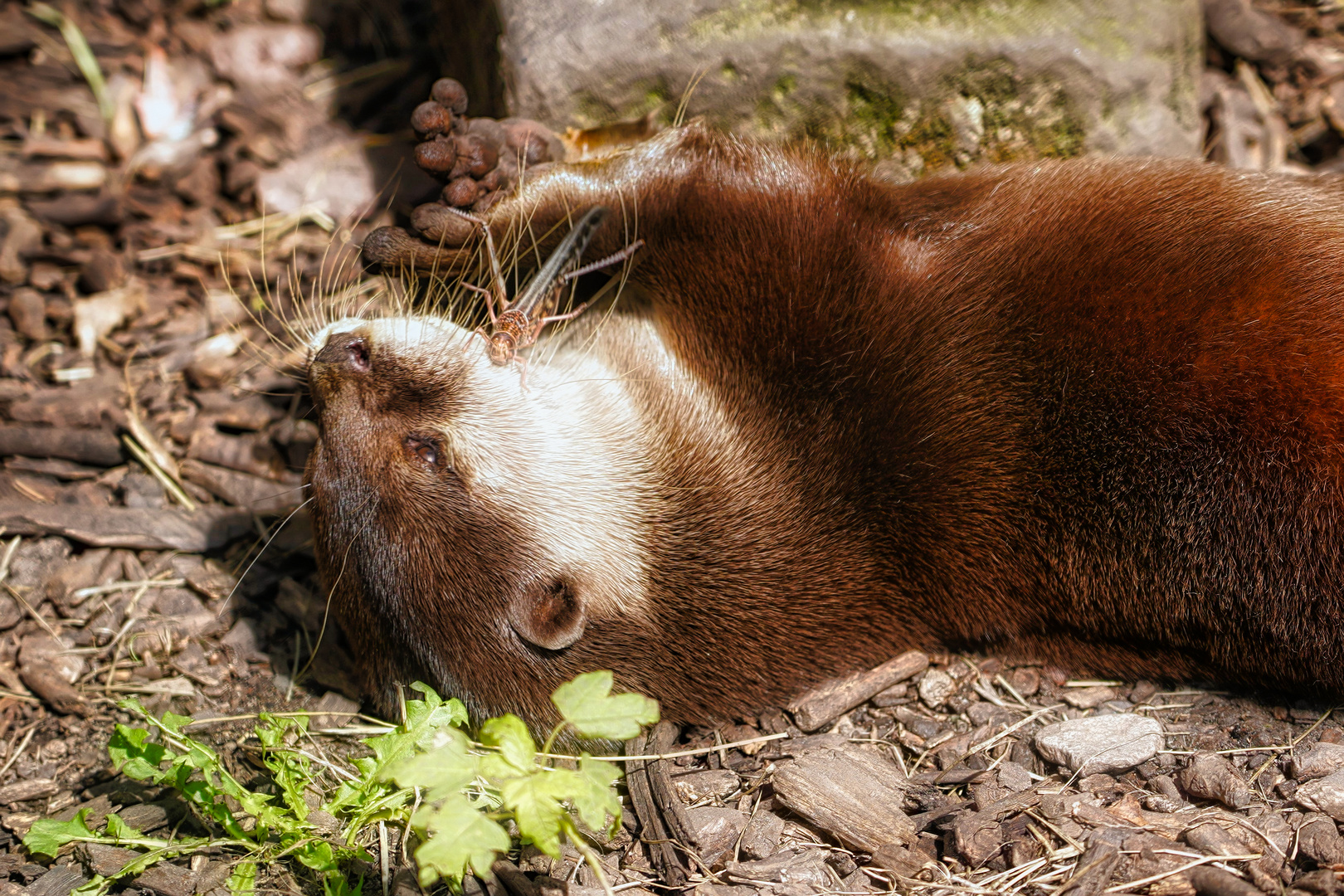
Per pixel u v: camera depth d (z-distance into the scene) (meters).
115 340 7.42
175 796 5.18
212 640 6.07
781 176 5.64
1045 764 5.06
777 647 5.45
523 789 3.90
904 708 5.49
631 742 5.18
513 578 5.12
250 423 6.94
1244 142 7.50
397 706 5.29
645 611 5.30
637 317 5.95
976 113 6.33
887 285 5.53
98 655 5.95
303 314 7.32
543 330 5.98
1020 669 5.65
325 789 5.17
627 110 6.27
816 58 6.17
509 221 5.72
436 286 6.13
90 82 8.73
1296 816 4.58
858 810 4.83
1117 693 5.48
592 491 5.38
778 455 5.56
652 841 4.81
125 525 6.43
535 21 6.23
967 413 5.45
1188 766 4.88
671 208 5.67
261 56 8.80
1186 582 5.14
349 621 5.33
